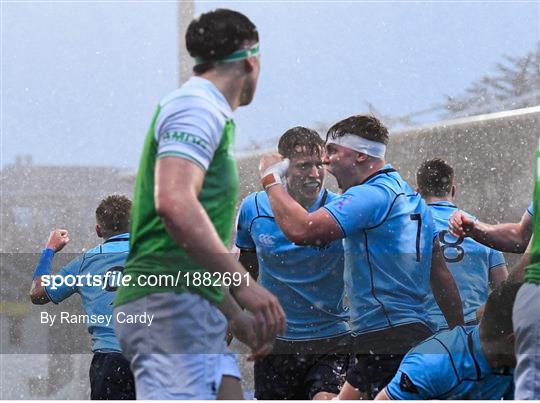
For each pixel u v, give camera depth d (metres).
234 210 8.46
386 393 10.32
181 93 8.16
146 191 8.16
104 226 14.17
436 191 14.38
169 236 8.12
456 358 10.20
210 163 8.13
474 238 12.89
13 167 20.05
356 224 11.50
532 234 11.37
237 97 8.70
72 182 20.27
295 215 11.46
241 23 8.62
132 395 13.65
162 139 7.91
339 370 12.77
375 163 12.10
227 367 8.93
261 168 11.82
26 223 19.52
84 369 17.73
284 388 12.93
